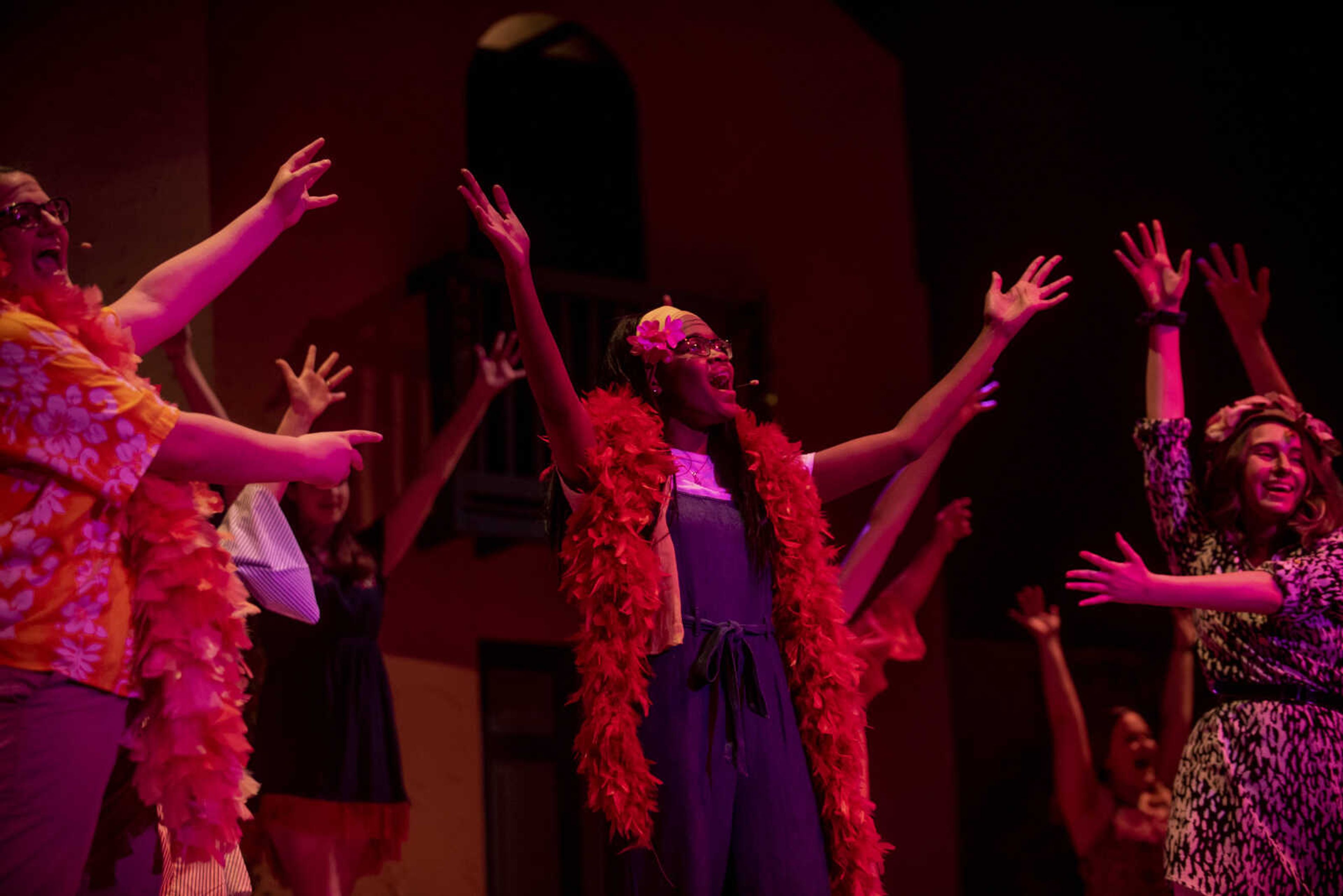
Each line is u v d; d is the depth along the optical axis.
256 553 3.07
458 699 6.30
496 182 7.31
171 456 2.26
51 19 5.90
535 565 6.70
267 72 6.25
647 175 7.41
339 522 4.80
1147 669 8.27
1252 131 7.95
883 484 7.83
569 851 6.62
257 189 6.11
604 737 2.48
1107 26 8.26
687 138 7.59
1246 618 3.55
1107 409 8.34
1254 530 3.74
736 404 2.84
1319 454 3.77
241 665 2.46
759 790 2.54
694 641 2.58
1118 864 5.90
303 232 6.21
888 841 7.41
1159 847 5.86
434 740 6.18
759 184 7.79
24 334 2.15
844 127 8.20
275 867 4.59
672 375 2.80
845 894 2.59
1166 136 8.18
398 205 6.55
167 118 5.91
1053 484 8.33
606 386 2.95
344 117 6.45
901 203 8.31
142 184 5.80
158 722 2.32
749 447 2.82
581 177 7.53
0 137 5.70
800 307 7.75
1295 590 3.45
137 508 2.34
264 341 5.98
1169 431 3.90
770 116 7.93
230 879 2.88
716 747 2.53
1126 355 8.28
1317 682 3.51
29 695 2.12
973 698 7.95
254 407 5.90
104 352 2.27
